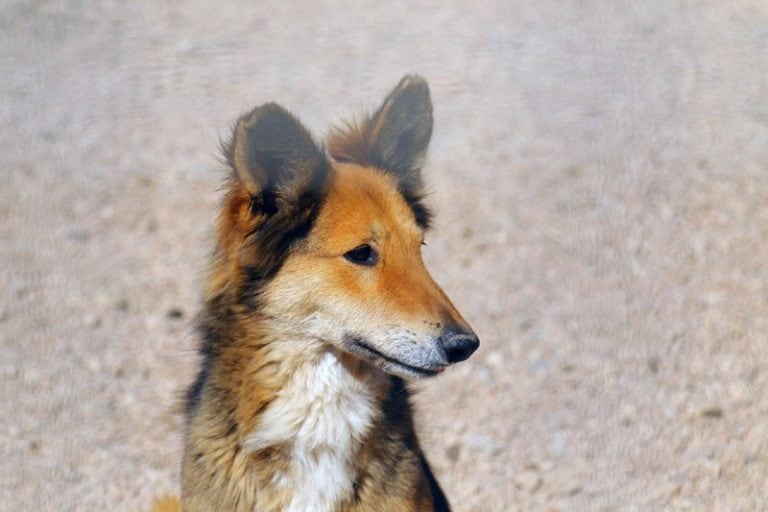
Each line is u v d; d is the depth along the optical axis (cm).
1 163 2122
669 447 1445
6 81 2473
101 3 2928
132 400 1552
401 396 1059
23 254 1856
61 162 2127
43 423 1508
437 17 2805
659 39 2602
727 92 2328
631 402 1523
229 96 2398
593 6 2814
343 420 1015
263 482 1019
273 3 2950
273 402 1007
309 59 2586
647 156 2083
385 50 2614
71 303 1742
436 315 964
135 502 1374
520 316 1684
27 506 1367
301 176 959
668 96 2317
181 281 1784
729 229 1862
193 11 2894
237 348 1005
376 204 984
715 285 1734
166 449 1463
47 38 2703
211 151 2150
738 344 1612
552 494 1384
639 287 1741
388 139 1066
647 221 1895
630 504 1363
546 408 1520
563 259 1811
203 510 1042
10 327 1691
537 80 2414
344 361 1006
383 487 1030
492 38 2652
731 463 1409
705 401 1512
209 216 1934
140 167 2098
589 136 2162
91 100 2384
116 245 1881
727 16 2725
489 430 1483
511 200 1962
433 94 2362
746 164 2041
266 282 977
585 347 1622
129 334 1680
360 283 974
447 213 1927
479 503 1373
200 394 1054
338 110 2300
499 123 2225
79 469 1428
